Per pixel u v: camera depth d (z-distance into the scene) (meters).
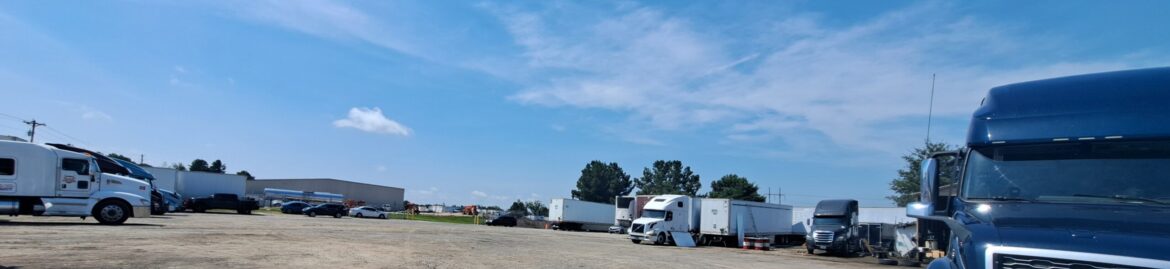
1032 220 5.12
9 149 19.41
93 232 17.39
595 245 28.45
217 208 49.09
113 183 21.50
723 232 36.09
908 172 47.19
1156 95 5.55
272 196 87.44
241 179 56.91
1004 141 6.05
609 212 62.78
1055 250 4.62
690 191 121.12
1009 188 5.80
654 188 121.56
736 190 85.62
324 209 57.44
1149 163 5.30
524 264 15.74
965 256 5.14
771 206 40.34
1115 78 5.89
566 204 59.00
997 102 6.44
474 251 19.20
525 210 128.50
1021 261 4.79
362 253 16.06
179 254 12.98
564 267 15.63
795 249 37.69
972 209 5.81
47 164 19.95
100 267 10.34
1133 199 5.19
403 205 132.88
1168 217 4.73
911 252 26.09
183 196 52.94
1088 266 4.48
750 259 24.56
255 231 22.92
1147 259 4.29
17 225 19.22
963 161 6.40
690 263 20.02
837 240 31.03
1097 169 5.50
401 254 16.47
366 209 63.81
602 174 124.38
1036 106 6.09
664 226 35.47
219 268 11.23
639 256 22.02
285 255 14.30
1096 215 4.95
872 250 31.94
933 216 6.23
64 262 10.67
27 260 10.70
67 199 20.22
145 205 22.00
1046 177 5.68
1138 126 5.44
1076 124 5.73
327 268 12.38
